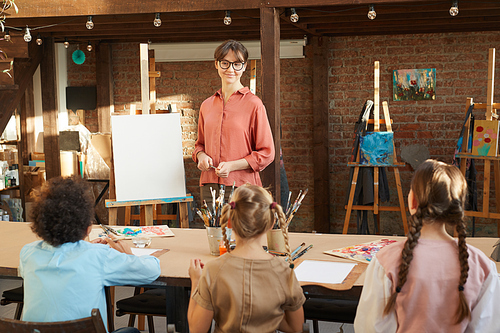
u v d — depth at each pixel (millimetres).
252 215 1528
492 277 1415
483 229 5047
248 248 1571
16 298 2484
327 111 5258
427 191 1431
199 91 5617
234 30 4785
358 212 4754
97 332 1505
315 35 5160
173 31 4863
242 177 2881
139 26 4590
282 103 5449
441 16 4133
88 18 3770
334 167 5395
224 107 2955
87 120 5863
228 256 1552
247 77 5477
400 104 5180
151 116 3209
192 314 1558
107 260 1759
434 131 5125
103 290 1783
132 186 3109
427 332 1398
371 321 1469
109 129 5715
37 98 5977
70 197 1714
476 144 4234
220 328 1552
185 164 5695
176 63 5625
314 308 2225
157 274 1874
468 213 4352
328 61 5285
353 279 1808
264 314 1498
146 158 3150
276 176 3520
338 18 4281
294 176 5496
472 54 4984
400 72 5133
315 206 5336
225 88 2961
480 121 4223
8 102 4285
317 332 2564
